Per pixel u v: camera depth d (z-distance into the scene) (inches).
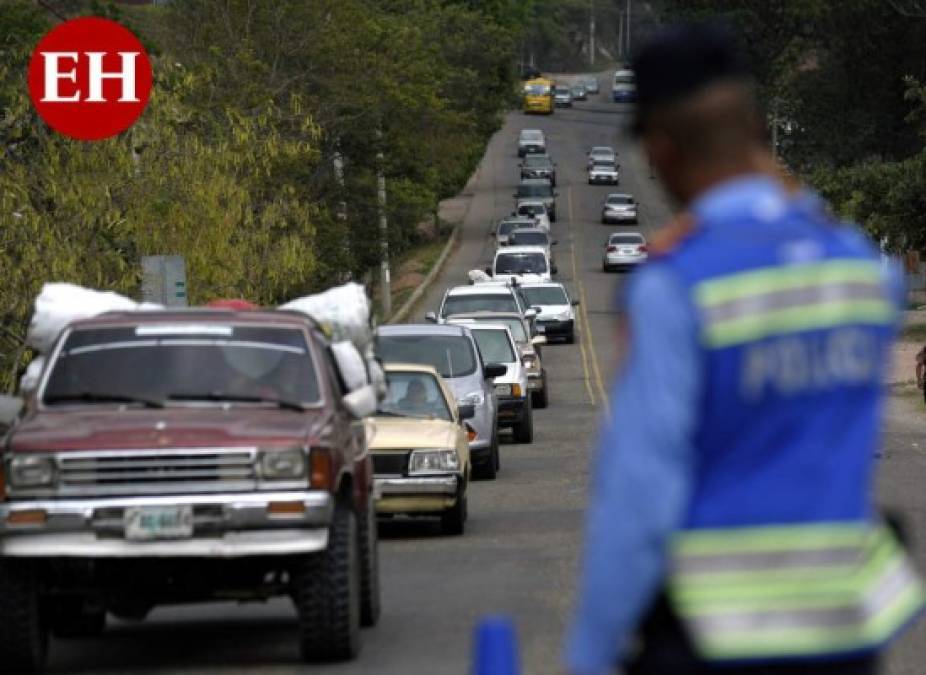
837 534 445.4
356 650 1222.9
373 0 6604.3
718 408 440.1
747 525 442.6
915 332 6003.9
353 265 5206.7
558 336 6033.5
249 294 3107.8
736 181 461.4
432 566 1722.4
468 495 2410.2
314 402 1289.4
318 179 5275.6
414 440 1931.6
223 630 1395.2
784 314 440.5
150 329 1328.7
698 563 442.9
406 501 1921.8
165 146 2908.5
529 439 3287.4
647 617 453.1
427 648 1267.2
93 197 2674.7
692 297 437.7
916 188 5713.6
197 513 1167.6
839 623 443.5
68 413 1263.5
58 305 1376.7
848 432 449.7
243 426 1206.3
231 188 2965.1
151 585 1211.9
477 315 4168.3
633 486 429.7
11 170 2682.1
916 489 2315.5
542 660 1206.3
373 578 1369.3
